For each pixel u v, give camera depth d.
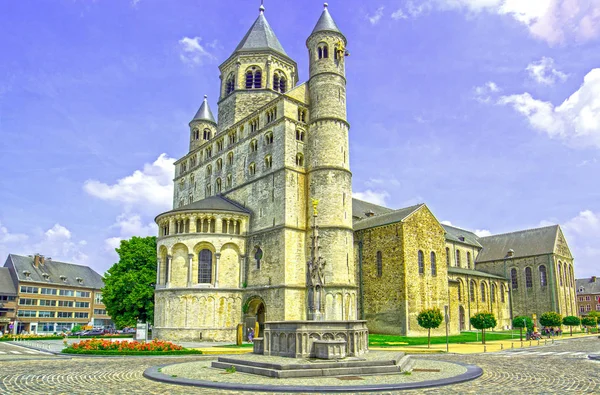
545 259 103.62
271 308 61.19
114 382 22.56
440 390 20.03
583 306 178.75
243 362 26.48
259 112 70.69
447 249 102.50
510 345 55.78
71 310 138.38
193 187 84.56
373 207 95.62
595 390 20.17
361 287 74.25
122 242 77.56
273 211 64.44
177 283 64.44
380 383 21.44
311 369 24.28
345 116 68.31
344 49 70.75
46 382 22.56
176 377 23.36
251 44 81.00
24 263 130.50
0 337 75.94
